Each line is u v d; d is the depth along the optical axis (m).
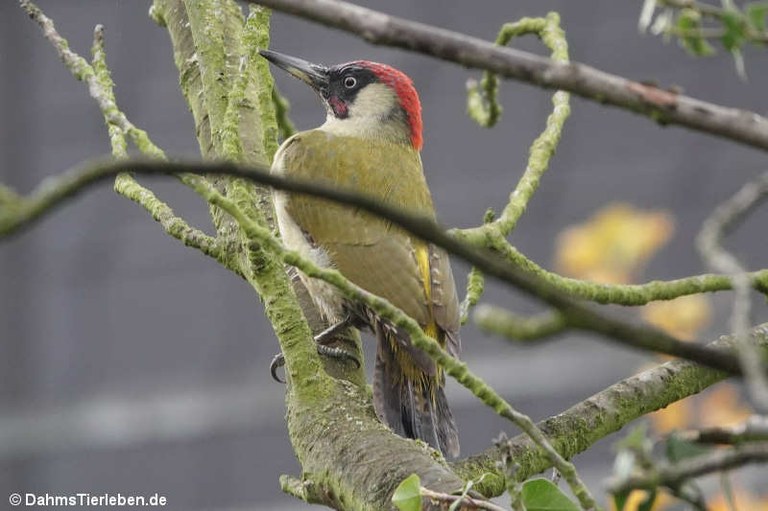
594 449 16.41
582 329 4.07
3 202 4.05
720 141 18.73
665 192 18.56
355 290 5.96
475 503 5.94
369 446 6.68
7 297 18.67
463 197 19.00
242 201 7.42
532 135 19.22
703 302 11.82
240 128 8.88
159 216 7.76
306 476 6.86
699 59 18.91
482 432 17.02
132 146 16.92
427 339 5.84
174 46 9.45
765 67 18.64
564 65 4.56
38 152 19.11
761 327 7.61
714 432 5.21
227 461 17.84
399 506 5.81
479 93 10.45
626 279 12.09
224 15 9.22
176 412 18.19
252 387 18.17
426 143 19.34
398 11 19.58
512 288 4.20
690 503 5.13
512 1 19.44
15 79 19.27
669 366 7.62
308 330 7.38
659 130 19.02
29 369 18.53
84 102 19.28
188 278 18.88
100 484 17.92
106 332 18.75
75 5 19.50
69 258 18.97
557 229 18.33
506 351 17.62
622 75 19.00
